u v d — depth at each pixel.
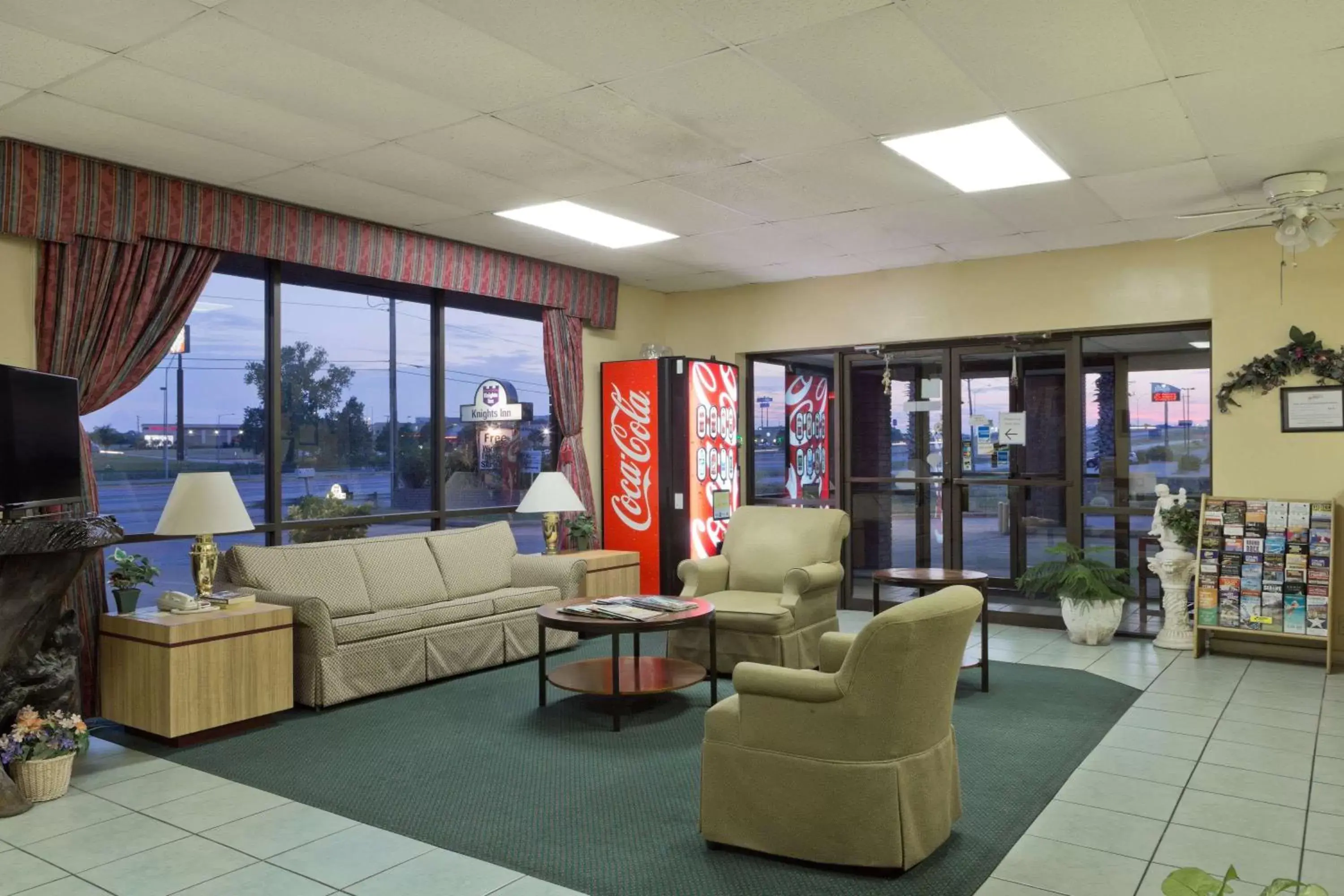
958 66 3.60
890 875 2.98
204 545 4.72
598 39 3.34
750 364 8.59
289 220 5.55
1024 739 4.39
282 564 5.35
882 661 2.90
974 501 7.54
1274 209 5.15
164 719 4.30
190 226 5.05
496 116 4.11
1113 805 3.58
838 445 8.07
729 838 3.16
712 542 7.79
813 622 5.79
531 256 7.14
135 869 3.08
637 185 5.21
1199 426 6.67
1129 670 5.81
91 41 3.31
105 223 4.70
